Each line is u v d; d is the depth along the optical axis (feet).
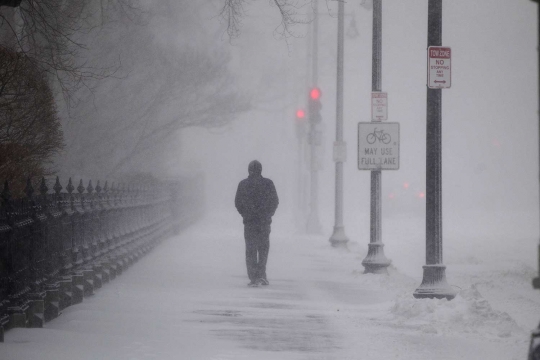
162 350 103.65
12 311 107.76
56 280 130.62
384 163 204.95
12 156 147.54
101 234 173.78
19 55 151.33
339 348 109.29
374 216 204.13
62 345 101.86
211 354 102.78
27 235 113.39
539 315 147.54
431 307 132.77
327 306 149.18
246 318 132.87
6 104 148.46
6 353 94.38
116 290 161.58
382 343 113.60
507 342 115.85
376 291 173.58
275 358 101.60
